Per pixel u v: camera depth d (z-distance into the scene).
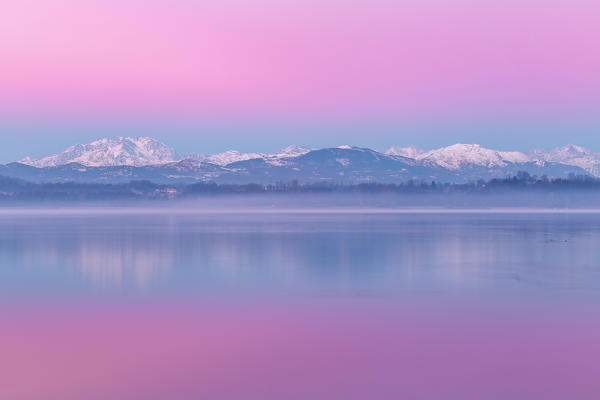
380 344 31.48
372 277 55.75
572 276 56.22
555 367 27.59
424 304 42.22
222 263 66.75
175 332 34.19
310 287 49.81
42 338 32.94
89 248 85.12
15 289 49.25
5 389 24.89
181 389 24.84
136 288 49.59
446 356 29.31
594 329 34.62
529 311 39.72
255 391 24.58
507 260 69.12
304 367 27.61
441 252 78.75
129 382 25.69
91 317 38.22
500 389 24.80
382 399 23.77
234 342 32.03
